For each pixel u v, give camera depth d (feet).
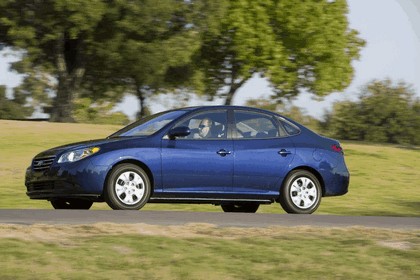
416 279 49.21
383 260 51.65
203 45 350.84
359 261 51.16
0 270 45.11
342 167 80.23
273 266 49.44
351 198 118.01
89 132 191.21
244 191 76.33
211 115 76.64
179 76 348.79
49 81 451.94
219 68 361.30
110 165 71.77
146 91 356.38
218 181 75.36
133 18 271.90
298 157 78.18
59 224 57.88
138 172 72.69
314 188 78.74
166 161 73.51
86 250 49.44
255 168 76.43
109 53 278.05
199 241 53.62
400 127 393.70
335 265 50.34
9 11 267.80
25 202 98.12
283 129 78.84
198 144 75.05
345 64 351.67
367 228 60.85
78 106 388.57
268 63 336.29
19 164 135.74
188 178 74.28
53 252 48.52
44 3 263.49
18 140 165.58
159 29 279.08
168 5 274.16
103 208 93.71
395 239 57.11
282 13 334.65
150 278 46.06
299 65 351.05
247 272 48.16
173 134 74.23
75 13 260.83
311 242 54.95
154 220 64.69
